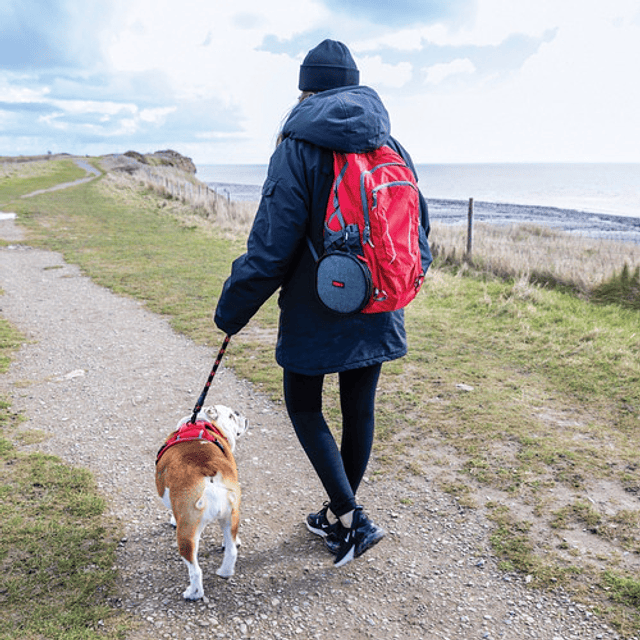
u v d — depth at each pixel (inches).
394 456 165.3
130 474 155.1
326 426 109.5
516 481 149.7
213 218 791.1
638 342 259.8
